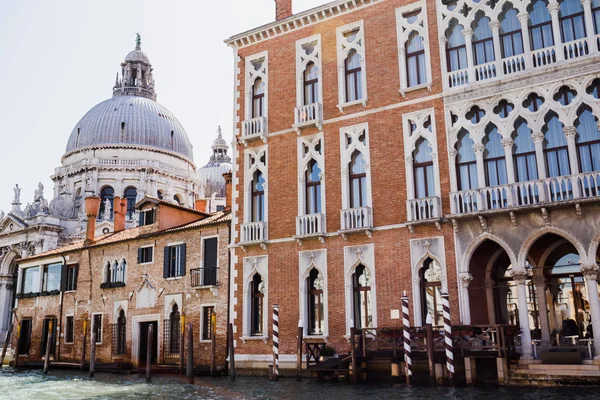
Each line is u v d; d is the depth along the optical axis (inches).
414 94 853.8
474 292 790.5
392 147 857.5
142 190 2888.8
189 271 1093.1
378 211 850.1
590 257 697.6
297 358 848.3
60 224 2635.3
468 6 832.3
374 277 834.2
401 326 796.6
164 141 3181.6
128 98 3302.2
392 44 887.7
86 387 872.9
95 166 2876.5
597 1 751.7
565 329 773.3
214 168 3727.9
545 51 769.6
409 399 604.4
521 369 681.6
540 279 792.3
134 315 1186.6
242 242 954.1
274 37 1011.3
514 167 767.1
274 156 967.6
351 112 903.1
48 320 1391.5
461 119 808.9
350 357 772.0
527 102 776.3
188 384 846.5
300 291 893.2
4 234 2645.2
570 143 731.4
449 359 676.1
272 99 991.0
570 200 699.4
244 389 754.2
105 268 1285.7
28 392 821.2
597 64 727.7
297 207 924.6
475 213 756.6
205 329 1046.4
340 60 930.1
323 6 946.1
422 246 805.2
